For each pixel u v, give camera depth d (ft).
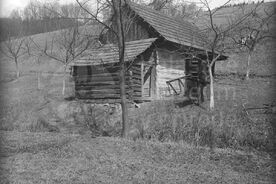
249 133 32.35
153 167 25.57
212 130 33.73
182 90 63.62
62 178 22.93
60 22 92.99
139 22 63.21
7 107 60.49
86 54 62.59
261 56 87.20
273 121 35.17
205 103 48.80
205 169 25.20
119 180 22.39
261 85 62.59
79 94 61.98
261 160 27.25
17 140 36.58
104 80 58.90
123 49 36.81
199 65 51.08
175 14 91.91
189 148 31.04
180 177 23.02
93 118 47.11
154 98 56.65
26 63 130.52
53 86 91.97
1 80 104.88
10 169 25.34
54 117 51.55
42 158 28.78
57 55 126.82
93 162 27.20
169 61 62.95
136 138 36.17
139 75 57.98
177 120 38.01
